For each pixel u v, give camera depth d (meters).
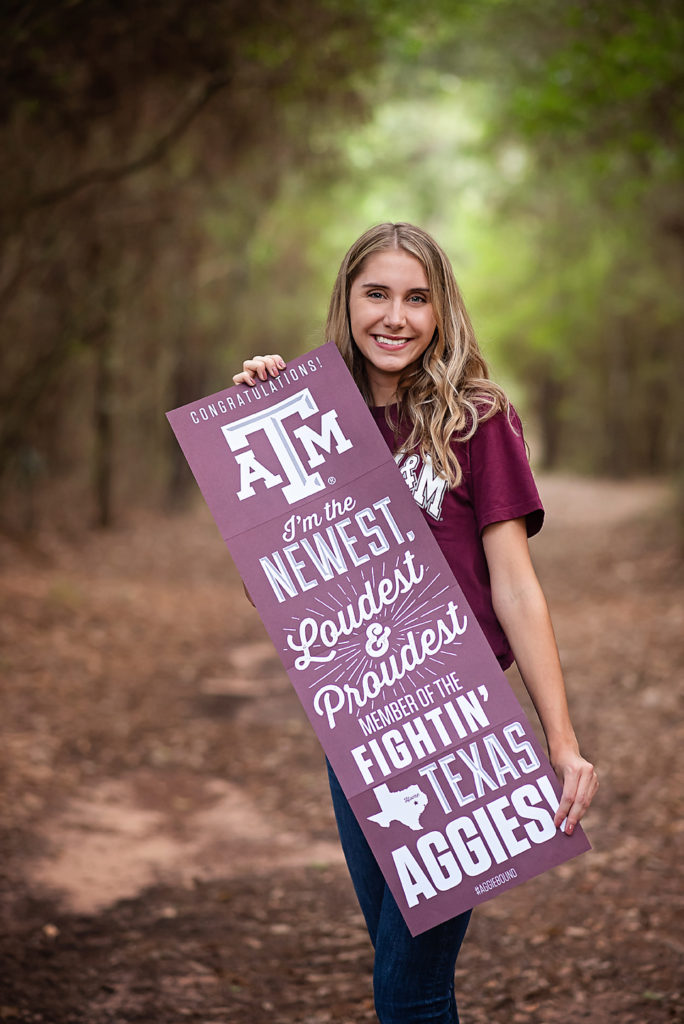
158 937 4.21
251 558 2.25
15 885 4.68
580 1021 3.30
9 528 16.08
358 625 2.22
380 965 2.25
